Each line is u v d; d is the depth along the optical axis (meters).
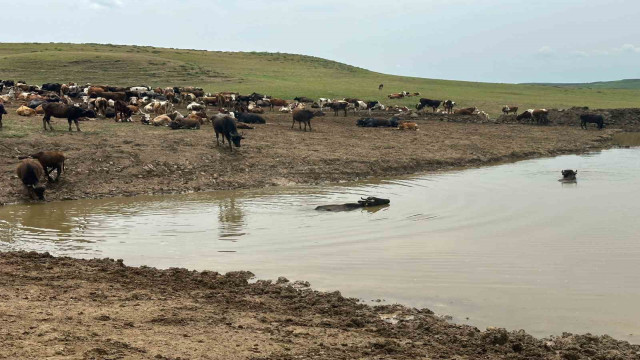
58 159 22.08
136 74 67.94
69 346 7.80
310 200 21.28
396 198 21.66
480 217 18.45
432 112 51.06
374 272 13.05
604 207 19.98
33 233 16.39
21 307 9.54
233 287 11.94
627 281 12.41
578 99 64.75
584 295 11.64
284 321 9.95
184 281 12.16
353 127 39.88
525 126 45.75
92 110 34.25
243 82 67.38
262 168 26.16
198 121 33.44
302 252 14.60
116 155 25.09
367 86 70.50
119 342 8.10
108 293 10.94
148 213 18.97
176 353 7.90
